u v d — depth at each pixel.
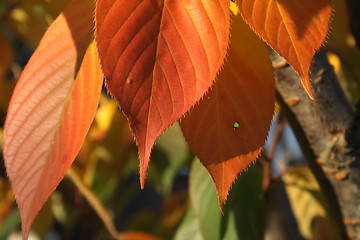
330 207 0.55
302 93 0.50
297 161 0.93
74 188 0.77
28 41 0.73
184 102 0.33
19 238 0.93
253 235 0.60
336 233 0.60
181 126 0.36
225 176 0.36
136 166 0.94
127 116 0.32
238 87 0.36
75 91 0.37
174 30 0.33
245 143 0.36
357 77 0.65
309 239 0.72
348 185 0.53
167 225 0.88
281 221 0.79
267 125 0.36
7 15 0.72
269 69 0.36
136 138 0.32
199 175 0.61
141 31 0.33
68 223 0.97
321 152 0.52
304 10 0.34
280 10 0.33
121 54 0.33
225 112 0.36
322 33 0.33
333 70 0.51
